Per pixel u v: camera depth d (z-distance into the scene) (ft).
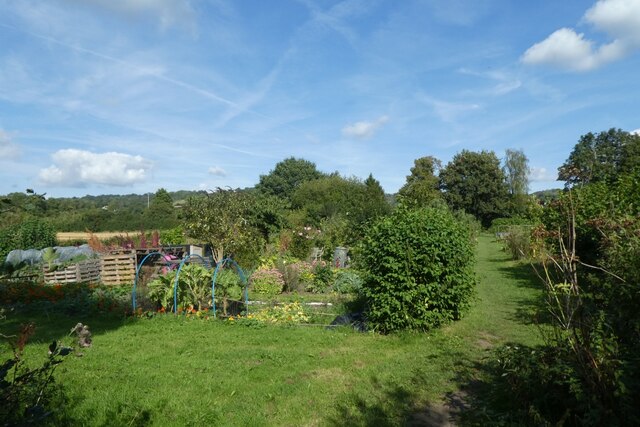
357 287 40.88
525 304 35.06
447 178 200.23
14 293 36.42
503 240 85.05
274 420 15.42
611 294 13.32
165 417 15.48
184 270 34.42
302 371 20.43
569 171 16.72
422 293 26.81
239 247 56.29
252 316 32.42
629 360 11.65
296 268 49.90
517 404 14.87
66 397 16.83
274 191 229.86
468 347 23.90
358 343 25.35
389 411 16.07
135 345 25.16
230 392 17.85
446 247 27.09
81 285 43.98
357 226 68.59
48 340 26.05
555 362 13.46
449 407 16.47
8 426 8.00
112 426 14.76
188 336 27.35
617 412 11.13
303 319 32.09
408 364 21.17
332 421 15.30
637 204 30.48
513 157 200.03
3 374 8.52
